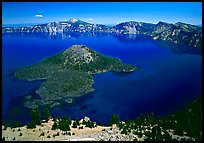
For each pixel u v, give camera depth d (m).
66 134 164.75
